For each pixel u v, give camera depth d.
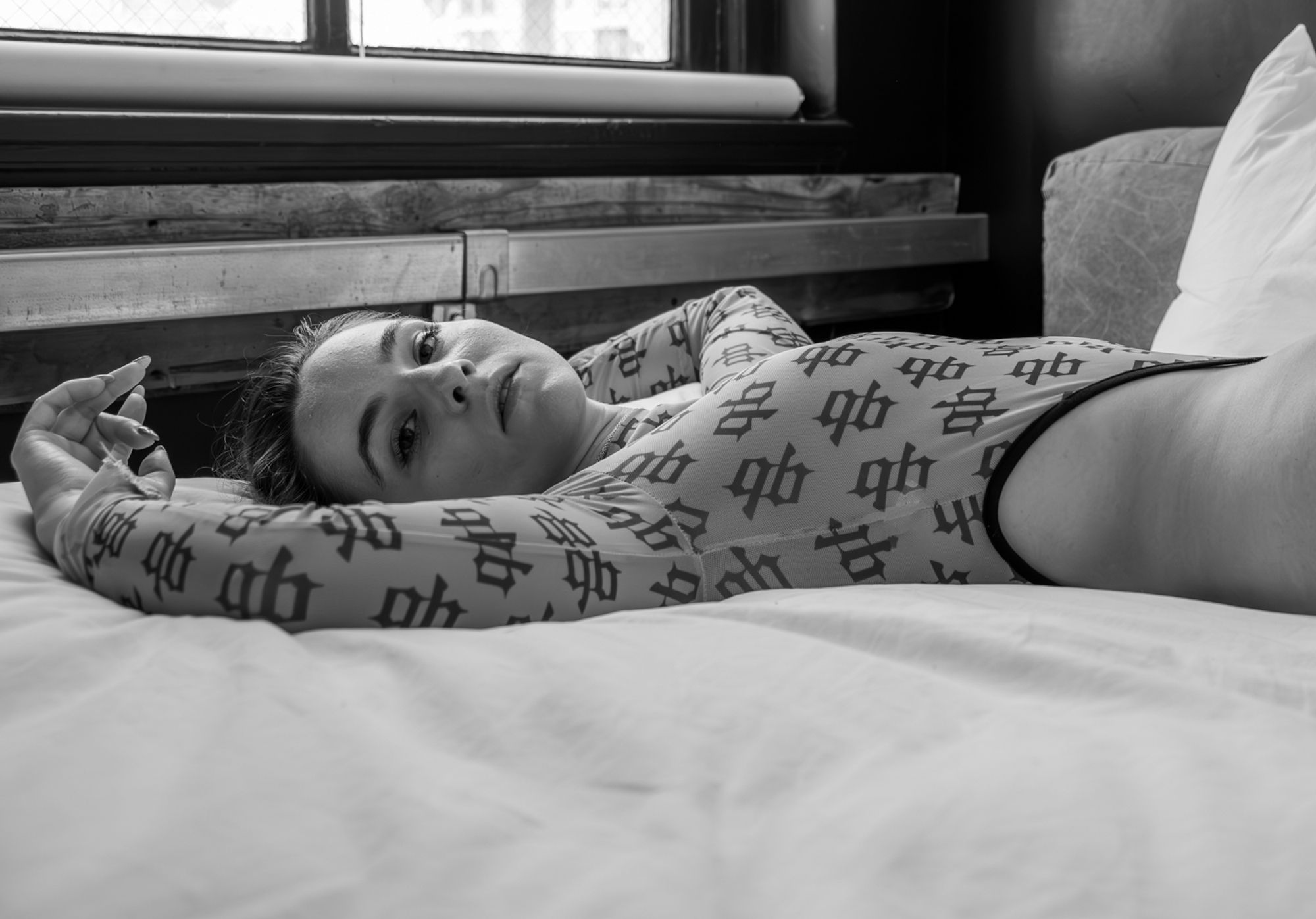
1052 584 1.07
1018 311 2.81
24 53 1.84
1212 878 0.50
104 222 1.87
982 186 2.86
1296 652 0.75
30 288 1.76
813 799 0.60
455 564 0.95
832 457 1.07
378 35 2.28
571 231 2.27
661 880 0.52
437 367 1.25
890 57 2.80
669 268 2.38
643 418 1.32
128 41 2.04
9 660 0.77
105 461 1.13
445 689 0.74
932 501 1.05
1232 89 2.30
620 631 0.87
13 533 1.10
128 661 0.80
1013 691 0.73
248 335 2.03
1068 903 0.49
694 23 2.66
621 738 0.67
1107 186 2.11
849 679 0.73
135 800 0.59
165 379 1.96
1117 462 1.04
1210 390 1.03
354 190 2.09
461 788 0.61
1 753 0.64
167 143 1.92
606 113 2.43
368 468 1.25
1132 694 0.69
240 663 0.79
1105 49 2.53
